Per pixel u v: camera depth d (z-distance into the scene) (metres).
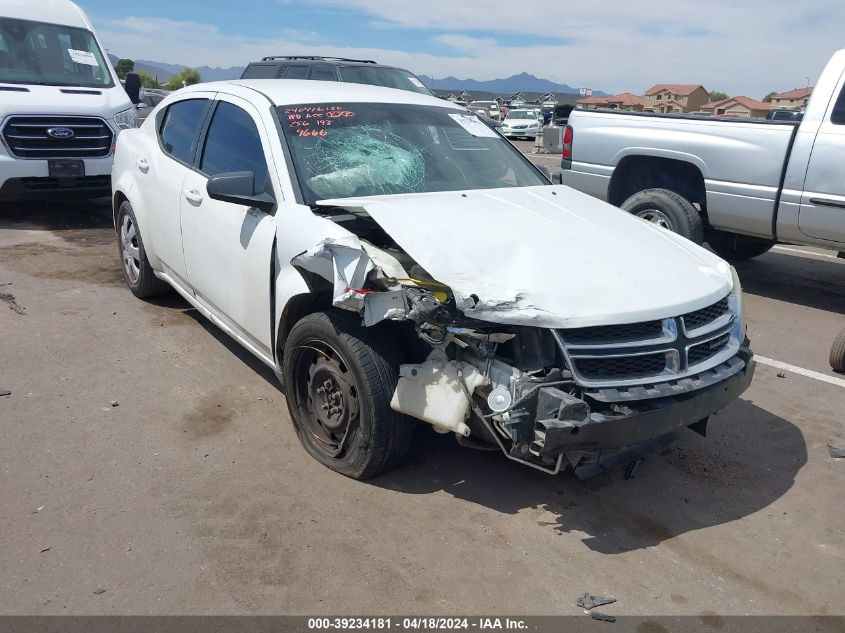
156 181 5.20
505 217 3.72
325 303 3.69
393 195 3.95
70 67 9.29
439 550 3.12
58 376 4.60
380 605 2.79
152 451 3.79
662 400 3.16
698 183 7.47
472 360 3.11
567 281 3.19
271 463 3.72
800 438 4.33
